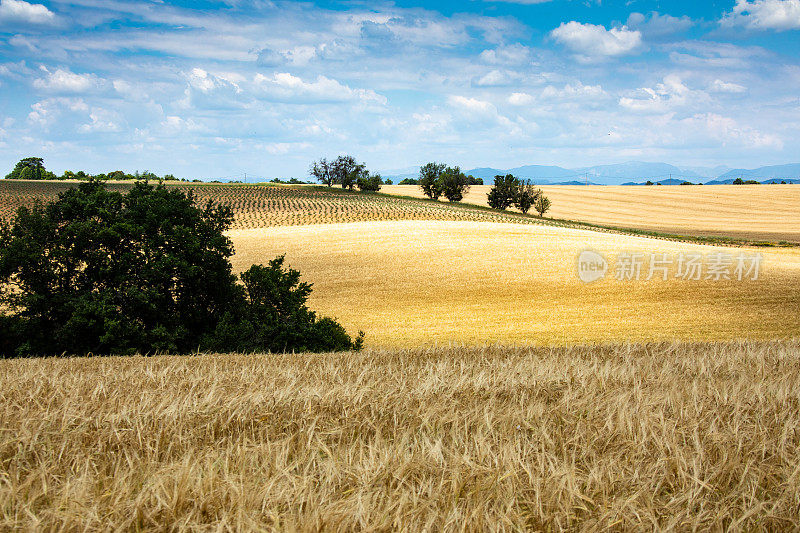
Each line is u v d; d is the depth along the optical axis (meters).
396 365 8.79
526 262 49.34
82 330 21.16
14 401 5.54
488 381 6.40
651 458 3.80
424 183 135.50
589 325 33.97
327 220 92.38
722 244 70.19
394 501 2.93
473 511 2.80
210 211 25.47
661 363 9.09
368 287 44.00
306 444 3.98
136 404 5.29
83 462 3.69
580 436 4.18
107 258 22.06
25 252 21.27
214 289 23.55
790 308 36.16
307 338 21.53
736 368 8.08
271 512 2.81
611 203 132.38
